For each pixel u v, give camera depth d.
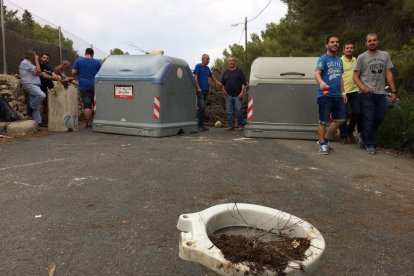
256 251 1.57
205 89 9.87
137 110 8.26
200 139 7.95
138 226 3.09
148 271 2.41
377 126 6.61
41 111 9.72
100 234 2.93
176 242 2.82
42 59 9.27
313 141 7.92
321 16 14.54
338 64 6.17
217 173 4.80
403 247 2.87
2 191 3.89
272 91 8.20
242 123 10.13
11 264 2.45
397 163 5.79
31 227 3.02
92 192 3.92
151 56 8.55
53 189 3.99
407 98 7.98
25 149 6.15
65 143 6.90
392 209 3.69
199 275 2.37
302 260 1.54
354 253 2.75
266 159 5.76
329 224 3.27
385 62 6.40
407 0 11.36
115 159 5.50
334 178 4.74
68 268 2.42
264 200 3.81
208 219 1.75
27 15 12.29
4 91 8.30
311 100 8.07
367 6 13.98
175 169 4.96
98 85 8.67
